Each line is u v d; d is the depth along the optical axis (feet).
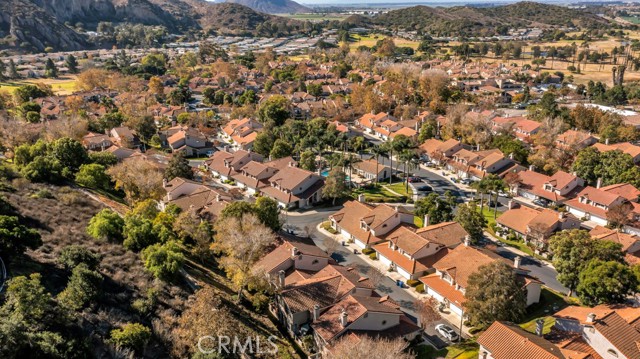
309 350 180.34
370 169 404.77
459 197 365.81
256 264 212.84
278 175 359.46
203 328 153.89
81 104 563.48
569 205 334.65
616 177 346.33
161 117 578.25
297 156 447.42
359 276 224.12
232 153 428.97
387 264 260.83
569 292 229.45
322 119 526.98
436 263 239.91
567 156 401.90
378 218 283.18
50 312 138.62
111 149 398.62
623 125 477.36
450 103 613.11
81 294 151.74
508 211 309.22
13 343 117.39
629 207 304.91
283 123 539.29
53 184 282.56
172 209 275.18
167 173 353.10
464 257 234.17
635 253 256.32
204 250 231.91
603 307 195.83
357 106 621.72
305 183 348.38
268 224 258.57
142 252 199.41
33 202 234.38
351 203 310.65
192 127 543.39
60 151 322.14
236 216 244.63
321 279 209.97
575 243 221.87
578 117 501.56
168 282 187.42
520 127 491.72
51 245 189.06
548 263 264.72
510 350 162.30
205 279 211.00
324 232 303.27
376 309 187.32
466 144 457.68
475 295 192.34
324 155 465.47
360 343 160.56
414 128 533.96
